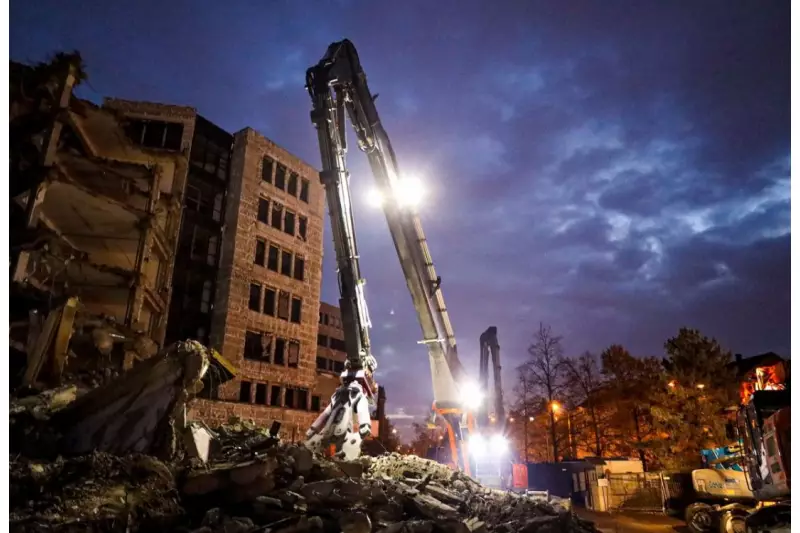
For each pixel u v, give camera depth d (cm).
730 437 2005
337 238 1400
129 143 2609
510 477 1762
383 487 997
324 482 908
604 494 2852
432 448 2322
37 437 856
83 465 739
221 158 3731
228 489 816
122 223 2375
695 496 2056
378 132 1502
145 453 903
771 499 1242
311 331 3947
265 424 3375
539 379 3947
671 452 3066
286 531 724
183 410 1033
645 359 4325
